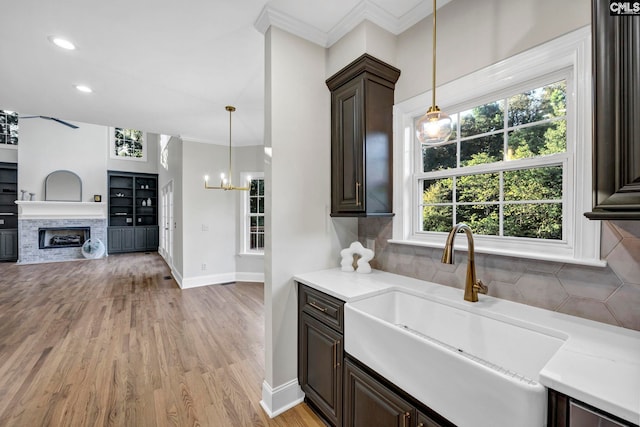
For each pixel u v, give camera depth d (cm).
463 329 141
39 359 253
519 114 154
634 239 111
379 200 193
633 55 83
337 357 160
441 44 174
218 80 273
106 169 855
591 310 121
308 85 206
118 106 341
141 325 333
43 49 220
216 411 190
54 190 780
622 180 85
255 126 429
